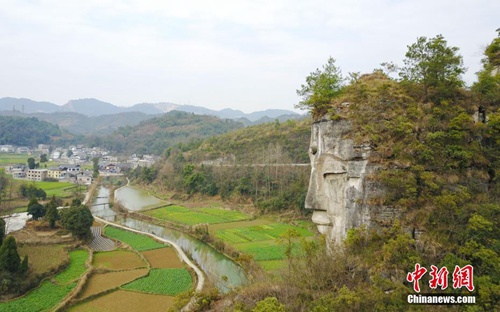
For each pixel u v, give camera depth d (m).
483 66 28.83
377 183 22.22
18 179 117.00
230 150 116.06
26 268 40.72
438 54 24.16
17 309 33.81
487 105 24.23
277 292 22.77
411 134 22.77
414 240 20.28
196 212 85.06
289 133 109.25
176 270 46.59
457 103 24.25
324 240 25.78
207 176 105.06
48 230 60.78
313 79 29.14
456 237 20.23
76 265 47.50
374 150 22.78
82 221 58.06
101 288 39.97
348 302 18.97
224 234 62.91
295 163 91.19
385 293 19.30
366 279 20.98
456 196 20.81
